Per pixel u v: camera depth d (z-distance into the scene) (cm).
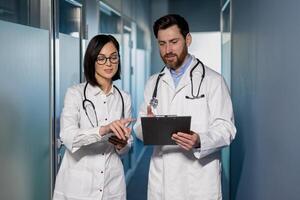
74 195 156
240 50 249
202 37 590
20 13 174
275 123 147
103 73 157
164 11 633
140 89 557
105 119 160
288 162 129
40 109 190
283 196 135
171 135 145
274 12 149
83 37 262
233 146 277
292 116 124
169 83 169
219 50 586
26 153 177
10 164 162
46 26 198
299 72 116
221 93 162
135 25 501
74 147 149
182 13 604
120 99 168
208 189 162
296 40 120
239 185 245
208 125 162
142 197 372
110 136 153
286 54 131
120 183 166
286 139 131
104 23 370
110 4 348
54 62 205
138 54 535
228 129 159
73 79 246
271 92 154
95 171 157
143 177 451
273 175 150
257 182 183
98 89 161
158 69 649
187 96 164
